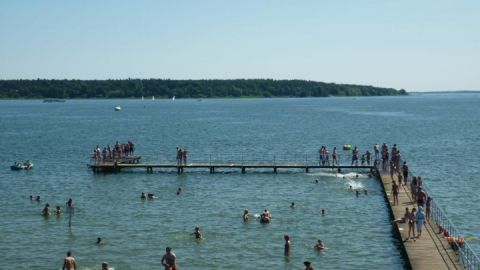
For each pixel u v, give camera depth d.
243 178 72.31
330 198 58.84
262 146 112.06
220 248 41.38
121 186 66.88
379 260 38.28
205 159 92.56
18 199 59.19
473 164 81.94
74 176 74.25
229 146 112.25
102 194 61.94
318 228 46.72
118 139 129.25
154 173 77.06
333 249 40.91
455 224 47.47
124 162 81.44
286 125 173.00
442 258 34.25
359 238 43.59
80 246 42.09
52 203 57.19
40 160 90.75
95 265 37.94
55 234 45.34
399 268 36.62
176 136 135.88
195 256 39.56
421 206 42.09
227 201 57.88
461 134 133.88
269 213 50.41
